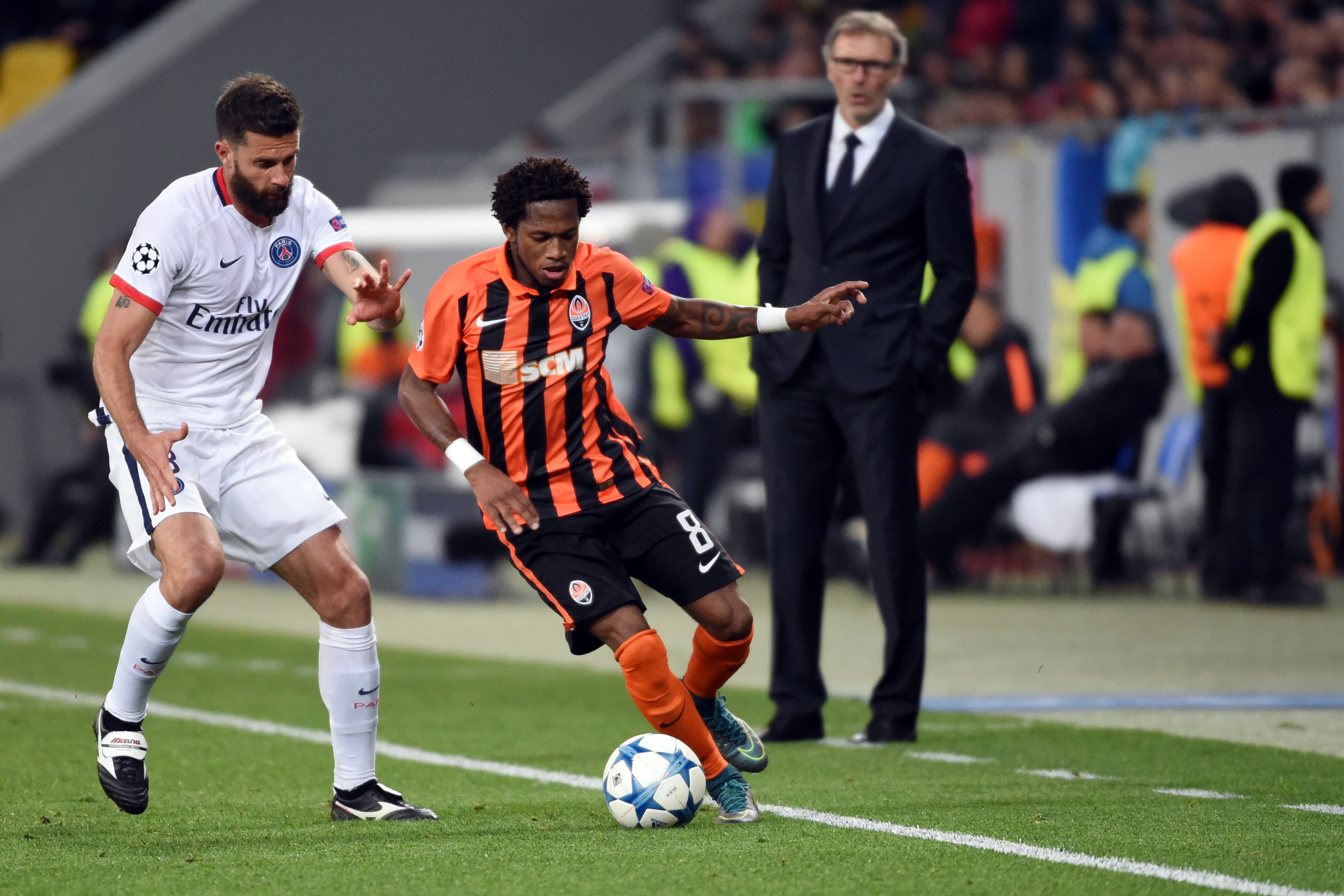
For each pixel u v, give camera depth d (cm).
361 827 1644
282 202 1612
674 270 4700
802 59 6125
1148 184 4462
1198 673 2861
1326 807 1741
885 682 2220
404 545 4394
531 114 7019
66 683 2853
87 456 5197
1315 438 4209
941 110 5688
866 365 2184
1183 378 4456
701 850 1516
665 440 4825
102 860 1494
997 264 4691
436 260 5144
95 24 7712
